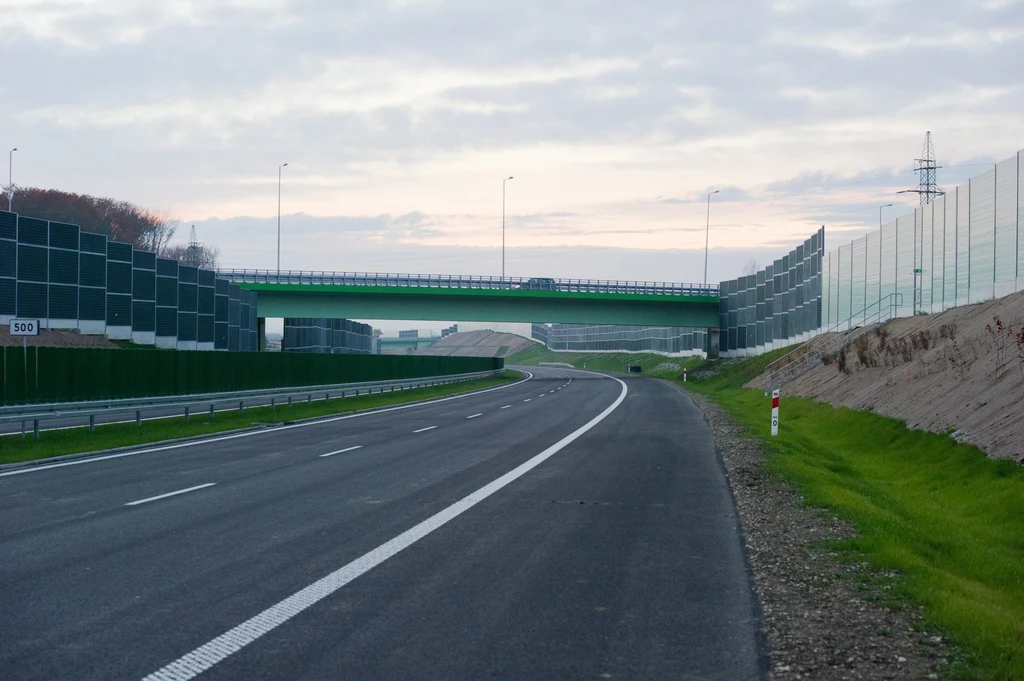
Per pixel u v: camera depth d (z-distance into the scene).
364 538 11.17
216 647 6.76
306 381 51.06
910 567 9.65
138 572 9.25
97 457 21.09
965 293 41.00
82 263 55.06
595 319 93.88
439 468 18.84
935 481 19.31
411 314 89.19
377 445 24.09
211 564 9.65
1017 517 14.88
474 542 10.98
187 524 12.08
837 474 19.45
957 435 21.84
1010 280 36.34
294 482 16.50
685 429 29.92
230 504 13.85
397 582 8.89
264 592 8.45
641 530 11.90
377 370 62.19
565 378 95.25
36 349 29.77
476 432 28.64
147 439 25.09
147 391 36.38
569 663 6.49
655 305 96.00
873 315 54.34
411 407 43.84
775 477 17.17
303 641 6.93
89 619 7.50
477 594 8.45
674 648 6.86
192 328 67.19
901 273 50.03
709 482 16.88
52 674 6.15
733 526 12.27
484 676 6.19
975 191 39.94
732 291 93.06
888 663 6.53
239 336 78.44
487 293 88.81
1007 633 7.37
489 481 16.78
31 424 30.00
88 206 120.88
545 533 11.62
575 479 17.19
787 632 7.31
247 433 28.31
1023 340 23.53
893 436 25.83
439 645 6.87
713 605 8.14
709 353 104.44
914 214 47.97
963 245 41.31
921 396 28.47
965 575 10.84
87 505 13.71
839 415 33.72
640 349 156.12
